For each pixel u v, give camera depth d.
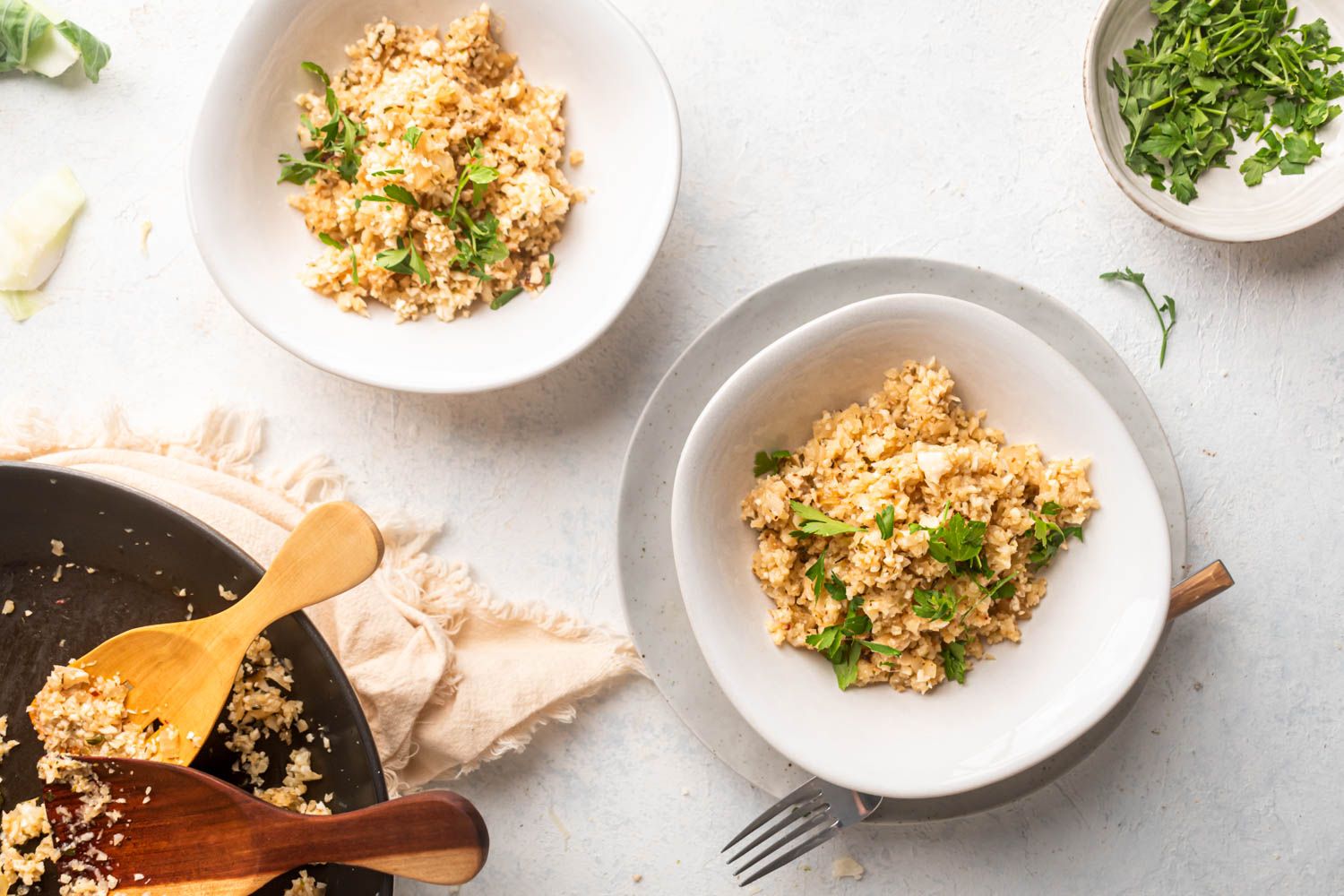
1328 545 0.69
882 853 0.69
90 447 0.68
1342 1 0.68
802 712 0.64
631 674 0.69
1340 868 0.69
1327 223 0.70
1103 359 0.66
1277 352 0.69
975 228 0.70
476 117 0.67
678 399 0.67
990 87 0.70
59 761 0.62
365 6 0.66
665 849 0.69
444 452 0.69
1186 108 0.68
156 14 0.69
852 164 0.70
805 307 0.67
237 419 0.69
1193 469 0.70
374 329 0.67
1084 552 0.65
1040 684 0.65
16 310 0.69
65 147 0.69
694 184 0.70
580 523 0.69
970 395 0.66
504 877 0.69
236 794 0.61
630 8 0.69
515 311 0.68
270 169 0.67
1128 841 0.69
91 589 0.66
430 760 0.68
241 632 0.62
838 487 0.64
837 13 0.70
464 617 0.69
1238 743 0.69
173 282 0.69
